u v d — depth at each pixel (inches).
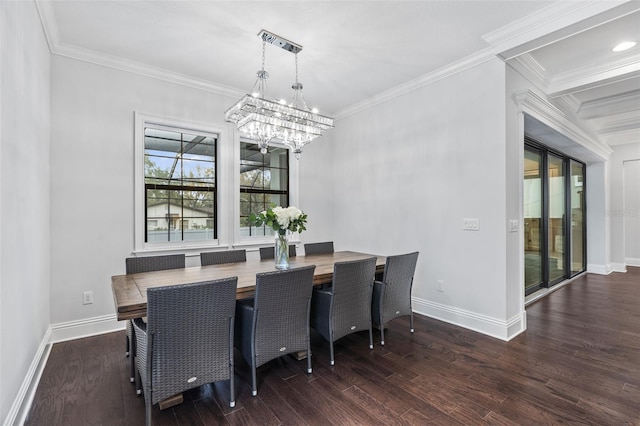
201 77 141.6
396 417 69.7
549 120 141.1
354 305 100.5
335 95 163.8
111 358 99.0
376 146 166.9
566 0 88.5
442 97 133.6
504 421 68.0
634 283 203.3
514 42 103.3
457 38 109.3
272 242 171.2
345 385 83.0
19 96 72.6
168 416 70.6
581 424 66.8
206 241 151.1
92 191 119.4
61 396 78.0
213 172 155.5
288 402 75.8
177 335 66.0
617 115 182.1
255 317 79.0
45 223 103.4
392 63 127.6
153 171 138.2
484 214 118.6
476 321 121.1
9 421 63.3
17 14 70.7
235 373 90.3
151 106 133.3
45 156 103.1
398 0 89.1
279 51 118.2
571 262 217.6
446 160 132.1
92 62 119.5
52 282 110.9
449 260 131.0
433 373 88.8
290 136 122.3
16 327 69.6
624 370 89.8
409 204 148.7
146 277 94.5
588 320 132.9
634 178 252.2
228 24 101.1
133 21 99.4
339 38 109.2
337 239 194.1
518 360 96.3
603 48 112.6
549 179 188.4
